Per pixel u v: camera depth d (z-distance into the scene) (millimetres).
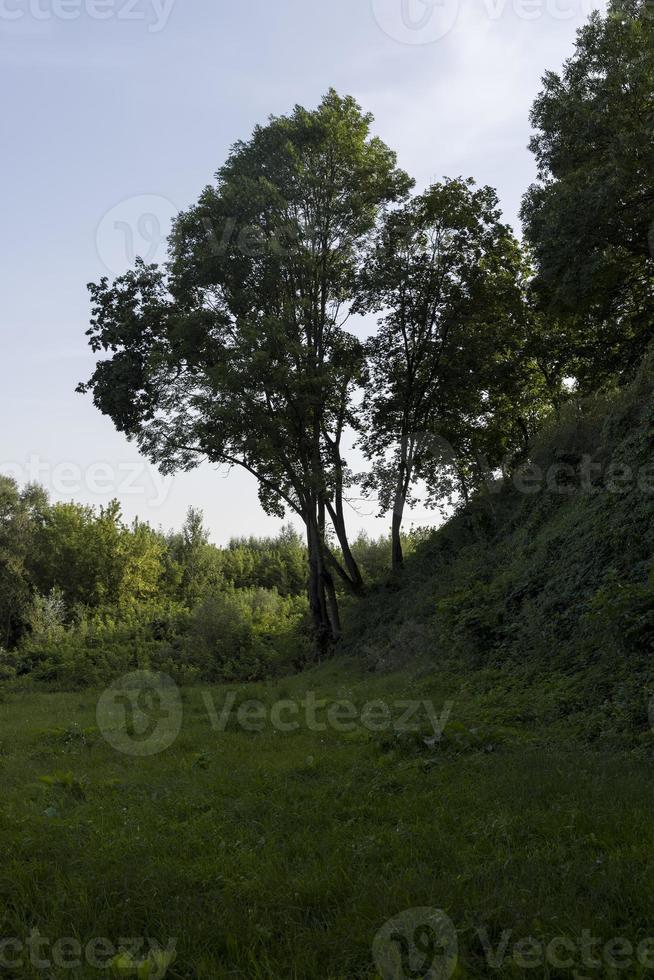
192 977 4414
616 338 28906
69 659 34156
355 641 30344
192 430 29531
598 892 4945
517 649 16891
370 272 31188
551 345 30109
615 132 24312
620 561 16016
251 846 6543
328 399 31031
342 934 4668
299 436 30453
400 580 31094
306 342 30891
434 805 7516
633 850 5605
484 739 10445
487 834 6266
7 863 6094
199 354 29906
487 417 33062
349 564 33906
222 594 38812
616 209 23391
